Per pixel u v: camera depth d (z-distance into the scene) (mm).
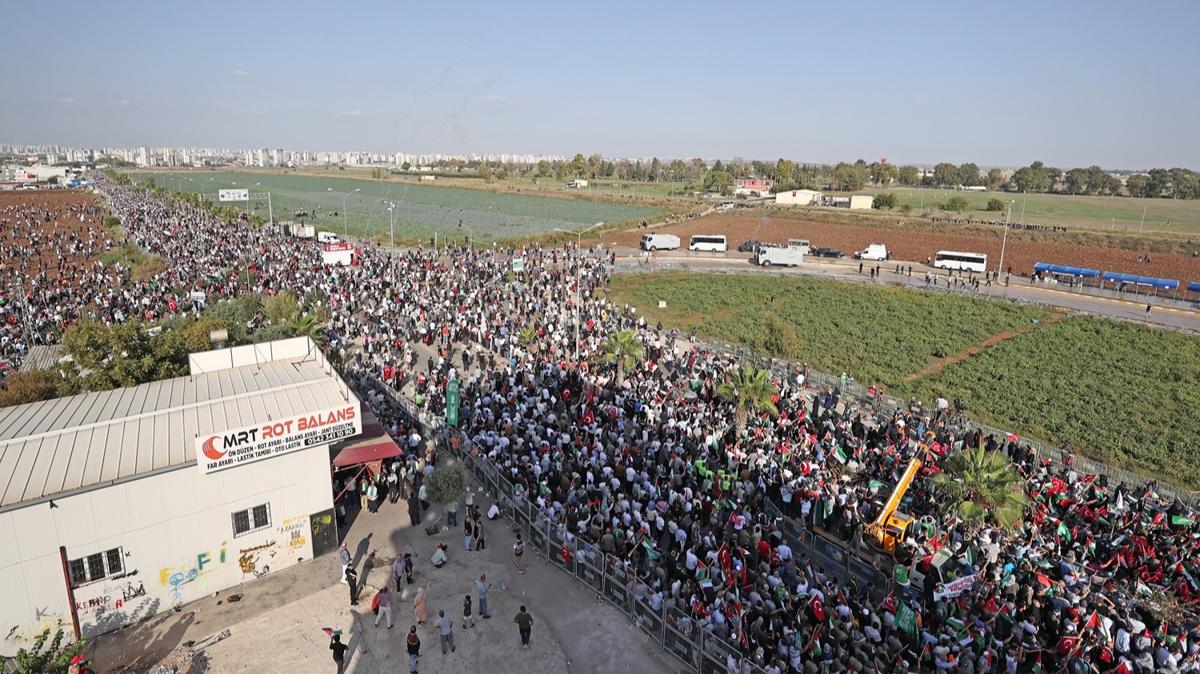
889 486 31859
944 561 25000
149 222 125688
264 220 146000
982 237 126812
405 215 170625
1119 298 80688
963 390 54156
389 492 31297
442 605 24031
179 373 36750
